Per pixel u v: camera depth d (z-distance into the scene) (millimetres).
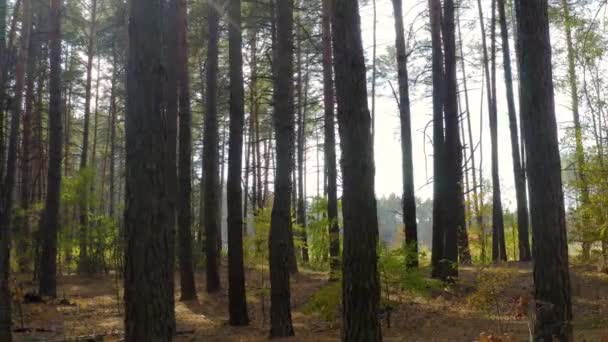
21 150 24547
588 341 8812
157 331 6160
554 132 7668
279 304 11547
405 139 16672
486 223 23328
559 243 7527
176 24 13906
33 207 22094
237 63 13453
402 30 16984
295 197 29078
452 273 15180
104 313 14930
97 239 23266
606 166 13391
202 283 20672
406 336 11023
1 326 9109
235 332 12609
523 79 7781
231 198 13648
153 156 6320
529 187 7715
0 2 9375
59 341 10828
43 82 26859
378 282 8016
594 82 14070
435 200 15836
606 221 13305
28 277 21938
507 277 11359
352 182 8016
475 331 10734
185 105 17281
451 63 16016
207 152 18188
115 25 18047
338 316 11859
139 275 6172
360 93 8117
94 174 23109
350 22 8180
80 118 36000
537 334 7484
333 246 18828
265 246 18828
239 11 13758
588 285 13984
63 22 24656
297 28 20391
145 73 6383
